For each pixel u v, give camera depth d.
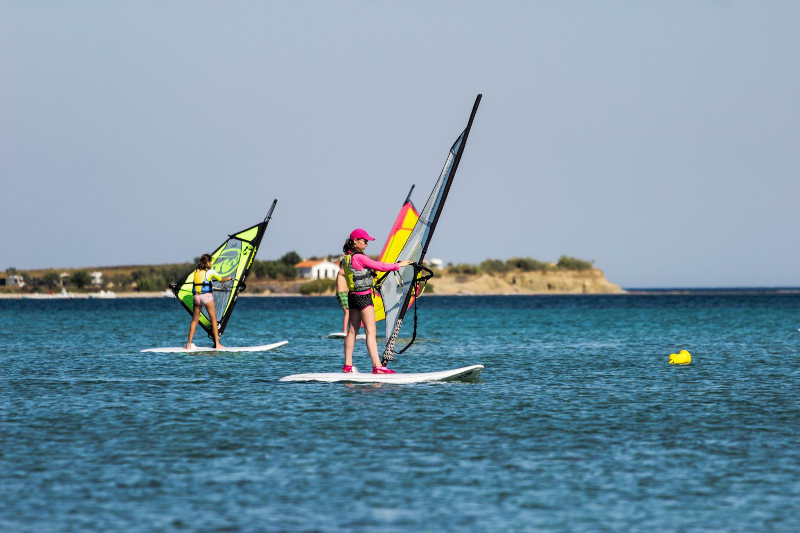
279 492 32.97
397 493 32.94
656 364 84.06
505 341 123.50
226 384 64.62
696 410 52.59
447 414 50.31
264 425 46.59
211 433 44.34
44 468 36.66
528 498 32.28
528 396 58.28
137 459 38.38
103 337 134.12
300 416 49.47
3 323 195.12
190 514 30.19
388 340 67.25
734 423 47.91
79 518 29.75
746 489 33.59
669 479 35.06
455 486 33.94
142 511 30.53
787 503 31.70
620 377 71.44
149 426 46.38
